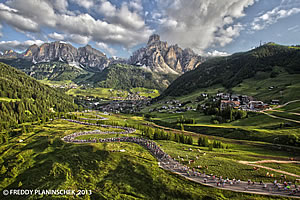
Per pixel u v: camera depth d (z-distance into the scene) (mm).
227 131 131625
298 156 78312
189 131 153000
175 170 61375
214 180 53344
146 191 52812
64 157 76000
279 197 43281
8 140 118812
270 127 119250
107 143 88062
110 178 60531
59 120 187625
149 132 126750
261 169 60531
